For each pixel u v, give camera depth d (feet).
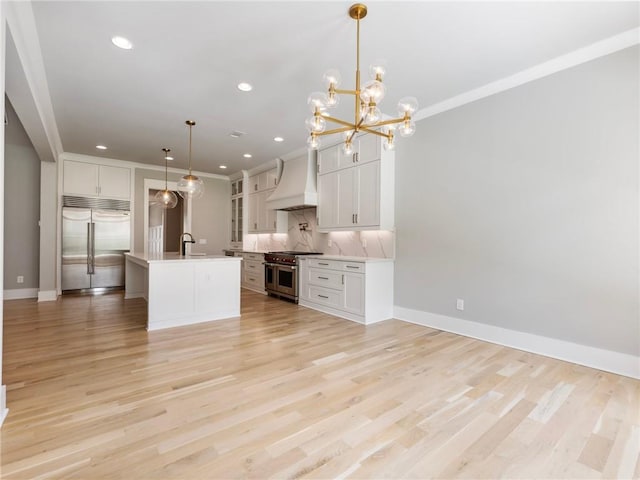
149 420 6.20
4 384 7.65
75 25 7.87
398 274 14.15
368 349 10.25
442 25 7.88
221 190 26.37
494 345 10.67
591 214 8.91
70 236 19.43
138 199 22.09
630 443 5.65
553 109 9.59
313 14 7.50
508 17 7.56
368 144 14.46
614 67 8.52
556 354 9.52
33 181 18.92
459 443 5.62
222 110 13.06
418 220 13.33
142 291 18.47
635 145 8.22
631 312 8.29
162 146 17.99
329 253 18.11
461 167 11.84
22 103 10.46
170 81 10.69
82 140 16.92
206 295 13.56
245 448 5.42
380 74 7.04
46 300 17.58
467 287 11.69
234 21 7.78
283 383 7.82
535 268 9.97
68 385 7.62
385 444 5.56
